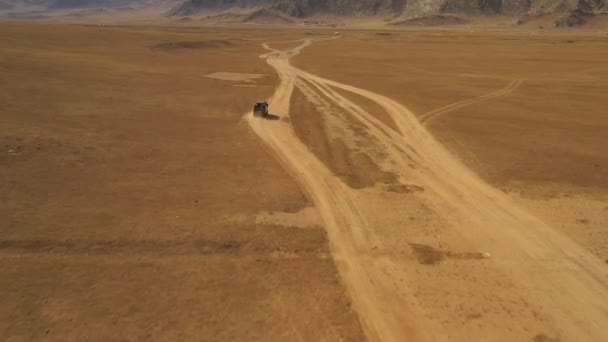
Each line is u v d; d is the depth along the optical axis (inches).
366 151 1093.8
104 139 1026.7
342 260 597.9
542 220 733.3
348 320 482.3
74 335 434.6
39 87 1509.6
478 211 765.9
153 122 1236.5
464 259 613.3
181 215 691.4
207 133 1175.6
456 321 489.7
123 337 436.8
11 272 523.2
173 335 443.8
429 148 1128.2
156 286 518.9
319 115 1480.1
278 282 541.0
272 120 1374.3
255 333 453.1
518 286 555.8
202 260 577.3
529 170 967.0
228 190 800.9
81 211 679.1
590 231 697.6
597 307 521.3
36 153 877.8
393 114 1514.5
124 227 641.6
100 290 504.7
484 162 1021.8
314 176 904.3
